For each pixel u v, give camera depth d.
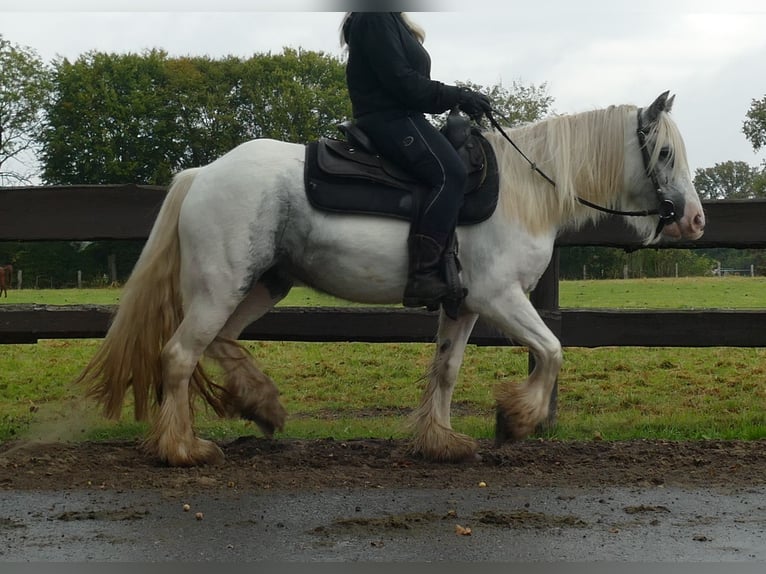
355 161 5.36
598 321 6.84
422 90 5.27
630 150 5.66
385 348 14.34
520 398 5.48
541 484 5.10
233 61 52.97
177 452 5.33
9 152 52.00
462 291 5.38
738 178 86.50
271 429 6.06
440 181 5.25
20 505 4.57
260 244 5.30
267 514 4.42
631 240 6.76
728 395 9.93
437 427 5.71
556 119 5.66
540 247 5.51
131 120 50.66
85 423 7.18
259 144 5.44
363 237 5.31
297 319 6.89
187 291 5.38
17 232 6.80
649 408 8.95
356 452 5.93
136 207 6.82
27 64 51.31
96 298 25.91
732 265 69.94
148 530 4.14
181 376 5.35
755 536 4.13
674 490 4.97
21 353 13.71
